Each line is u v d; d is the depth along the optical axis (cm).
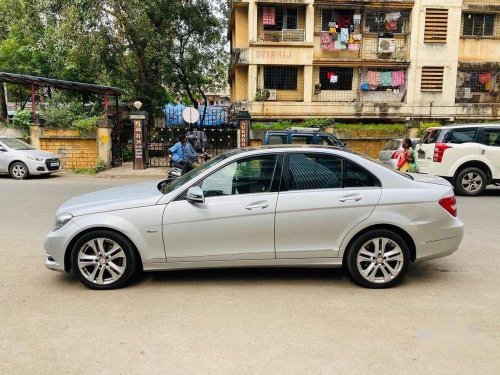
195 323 376
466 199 1056
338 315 393
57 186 1279
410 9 2370
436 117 2411
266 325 372
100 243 450
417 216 456
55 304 416
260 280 484
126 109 2284
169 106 2841
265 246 454
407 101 2416
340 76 2441
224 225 448
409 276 499
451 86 2406
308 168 465
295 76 2423
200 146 1653
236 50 2314
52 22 1933
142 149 1703
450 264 543
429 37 2372
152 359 317
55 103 1834
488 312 401
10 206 928
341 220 451
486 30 2448
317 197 452
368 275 457
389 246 458
